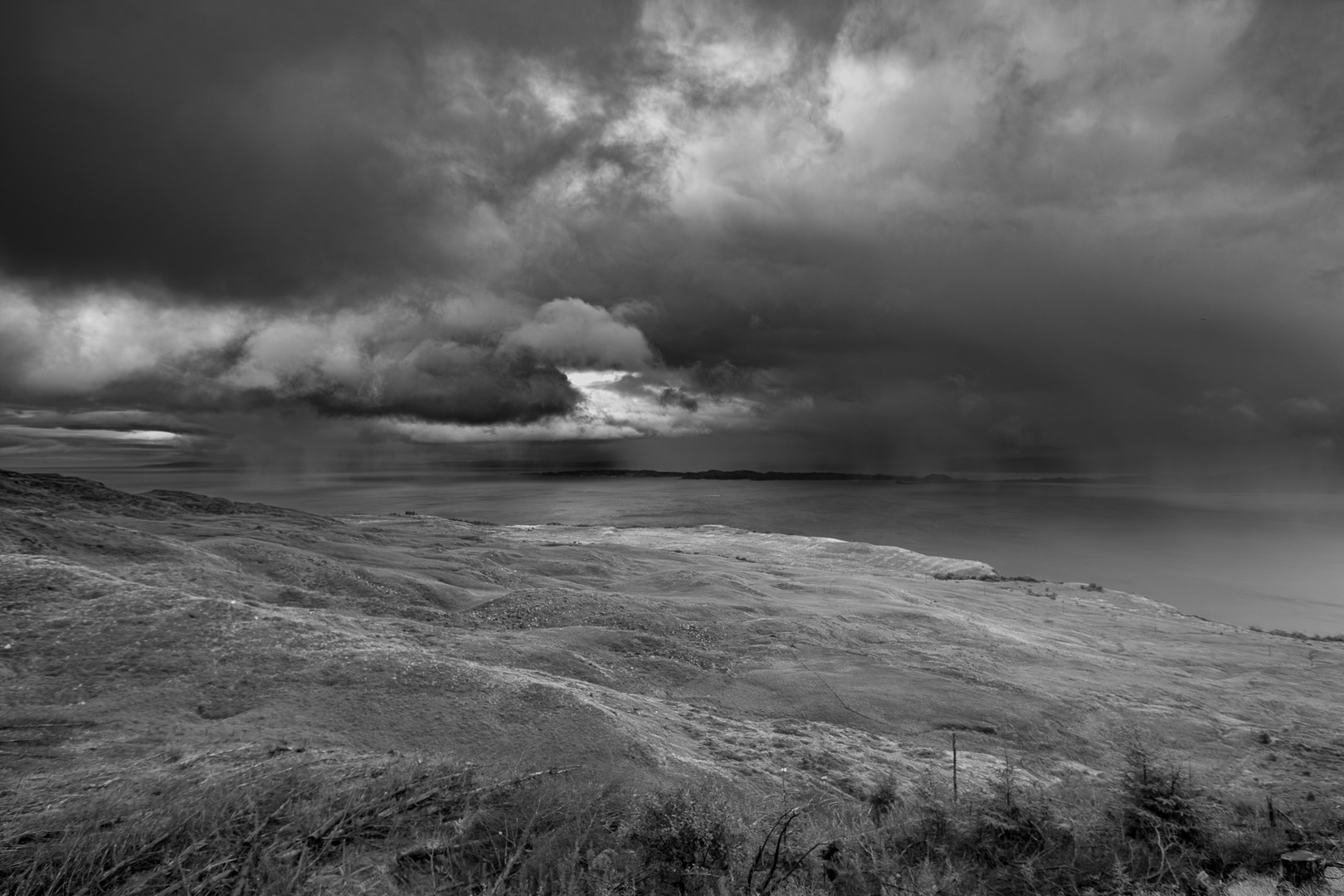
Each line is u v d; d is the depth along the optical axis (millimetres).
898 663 36562
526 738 16297
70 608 21578
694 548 126875
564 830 9312
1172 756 26359
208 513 69250
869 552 119312
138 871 7855
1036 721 29062
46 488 60125
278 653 20125
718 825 9469
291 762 12586
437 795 10562
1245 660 50969
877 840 10359
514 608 38188
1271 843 10531
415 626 29703
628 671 28891
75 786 11117
